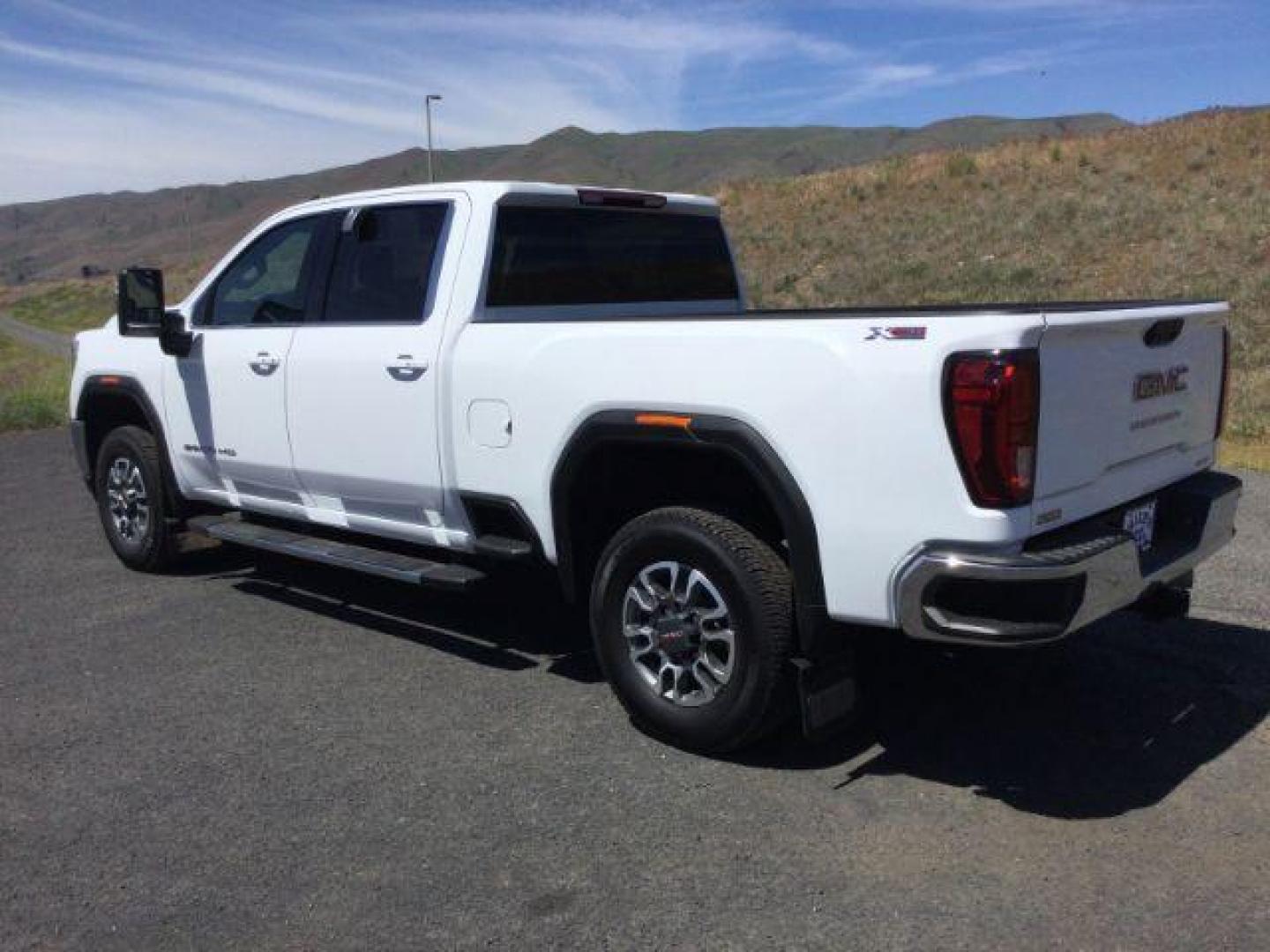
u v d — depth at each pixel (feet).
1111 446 12.85
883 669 16.75
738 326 13.02
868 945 10.19
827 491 12.41
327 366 17.93
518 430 15.39
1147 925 10.37
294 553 18.69
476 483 16.11
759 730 13.47
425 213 17.37
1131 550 12.41
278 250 19.56
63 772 14.11
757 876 11.35
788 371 12.57
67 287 397.39
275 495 19.95
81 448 24.06
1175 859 11.49
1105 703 15.46
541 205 17.38
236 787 13.57
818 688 13.08
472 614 20.18
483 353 15.71
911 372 11.68
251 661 17.94
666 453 14.73
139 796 13.42
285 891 11.31
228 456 20.33
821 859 11.66
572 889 11.21
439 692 16.46
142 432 22.82
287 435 18.92
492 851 11.98
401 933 10.57
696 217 20.57
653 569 14.17
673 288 19.99
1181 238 66.03
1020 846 11.82
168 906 11.10
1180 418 14.42
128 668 17.76
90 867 11.86
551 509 15.20
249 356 19.43
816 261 81.76
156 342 21.76
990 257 72.33
